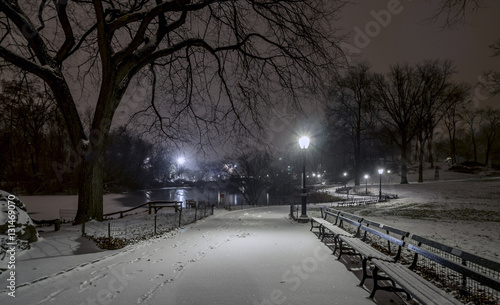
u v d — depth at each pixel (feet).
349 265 22.72
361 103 176.65
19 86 56.75
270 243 32.35
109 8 53.01
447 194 114.93
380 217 64.54
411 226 49.83
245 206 122.62
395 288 15.71
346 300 15.64
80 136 51.62
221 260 24.50
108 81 50.72
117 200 136.15
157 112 61.87
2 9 42.32
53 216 80.28
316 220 40.40
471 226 49.93
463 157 287.48
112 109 52.75
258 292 16.96
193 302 15.57
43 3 52.60
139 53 52.08
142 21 48.34
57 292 17.13
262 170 154.10
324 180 293.43
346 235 27.02
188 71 59.82
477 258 12.21
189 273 20.77
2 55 43.14
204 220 61.05
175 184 284.00
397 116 175.42
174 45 54.39
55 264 22.84
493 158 261.03
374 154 256.32
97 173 52.60
